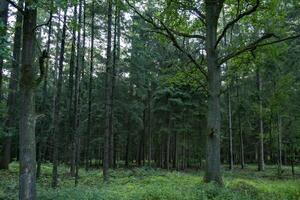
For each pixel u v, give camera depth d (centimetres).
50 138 3459
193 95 3234
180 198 1177
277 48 1952
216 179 1609
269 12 1828
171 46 3319
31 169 839
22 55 861
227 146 5366
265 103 3381
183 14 1927
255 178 2678
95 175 2461
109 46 2108
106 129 2059
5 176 2059
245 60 2091
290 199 1492
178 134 3712
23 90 852
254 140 5066
